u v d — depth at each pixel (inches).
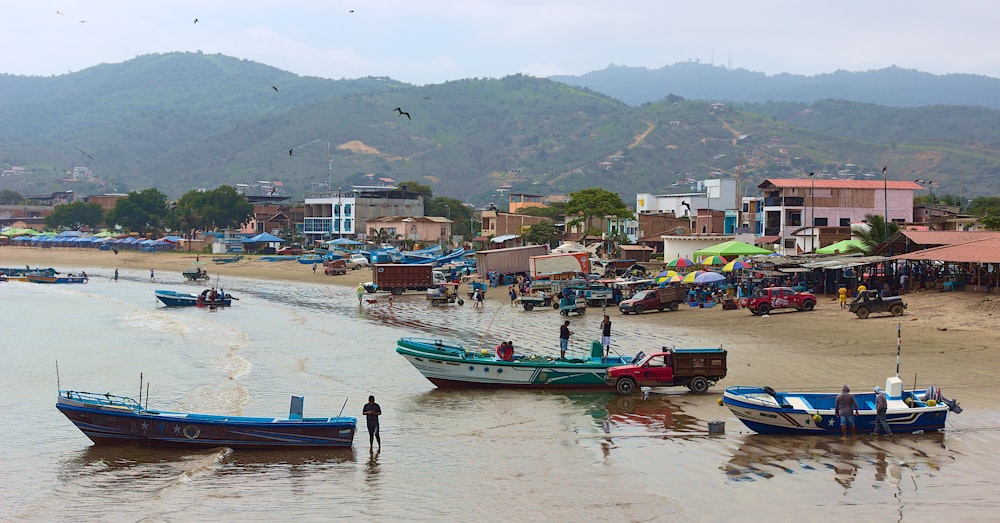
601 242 4958.2
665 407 1258.0
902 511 770.8
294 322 2687.0
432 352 1450.5
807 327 1979.6
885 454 948.0
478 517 811.4
